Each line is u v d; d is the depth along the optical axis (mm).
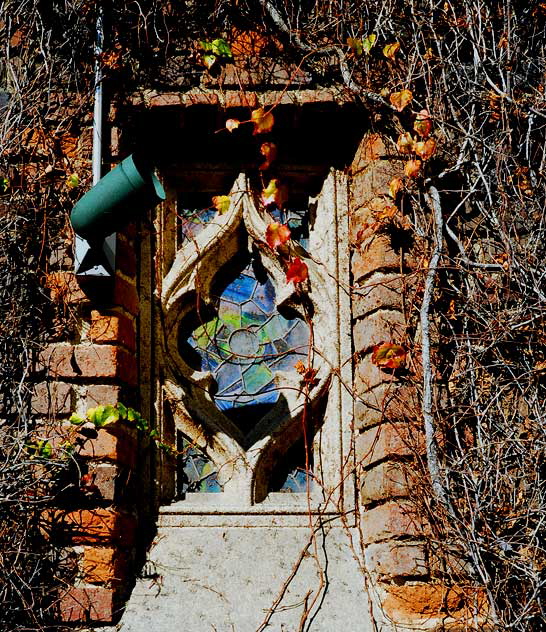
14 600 3061
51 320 3246
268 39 3434
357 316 3348
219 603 3111
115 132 3363
